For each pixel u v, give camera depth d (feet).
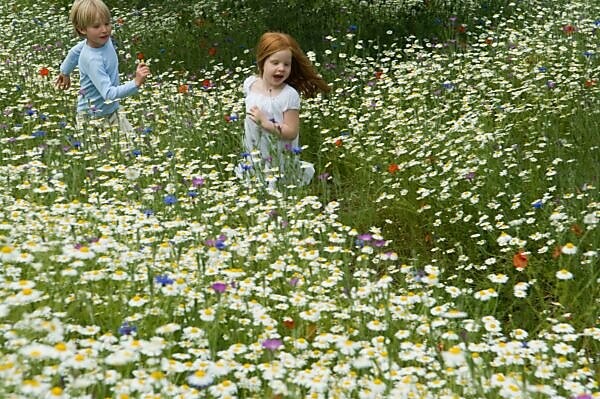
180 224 15.38
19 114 25.52
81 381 9.16
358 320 12.34
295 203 17.57
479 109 23.50
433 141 21.27
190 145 22.65
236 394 10.73
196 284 12.79
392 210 19.39
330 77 28.81
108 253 13.53
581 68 26.07
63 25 38.99
